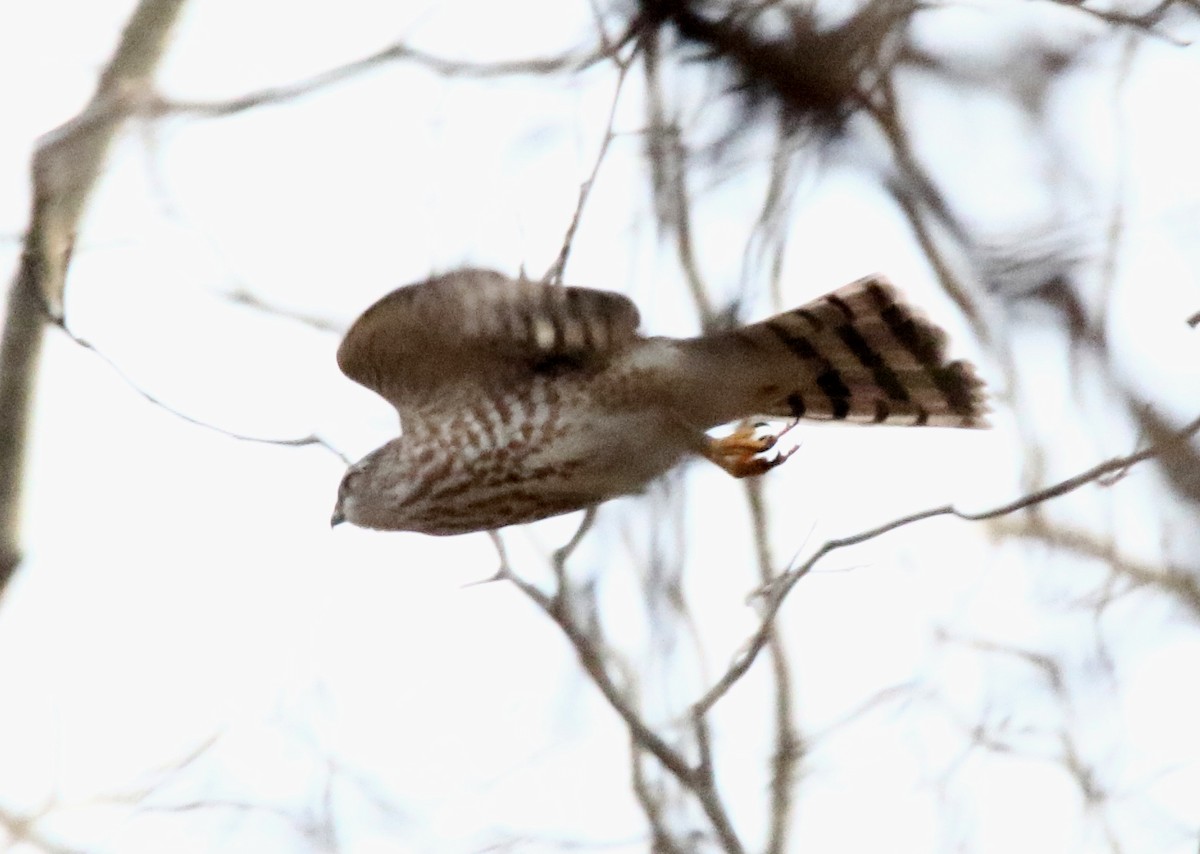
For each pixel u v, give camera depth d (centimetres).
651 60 1106
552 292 1104
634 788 1184
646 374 1201
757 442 1207
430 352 1180
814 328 1234
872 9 1055
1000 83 1204
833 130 1108
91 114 1230
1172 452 1113
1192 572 1230
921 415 1328
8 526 1320
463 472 1240
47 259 1248
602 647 1193
